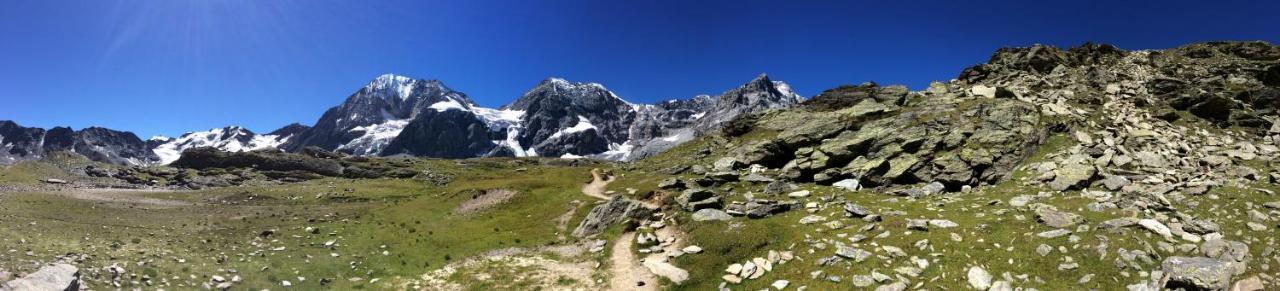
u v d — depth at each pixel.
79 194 80.38
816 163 71.50
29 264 33.16
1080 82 87.12
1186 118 67.81
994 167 58.09
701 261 40.47
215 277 36.50
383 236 57.03
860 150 71.25
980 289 30.39
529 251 50.28
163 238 46.94
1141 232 34.03
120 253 38.62
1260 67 81.88
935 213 44.38
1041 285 30.12
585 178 100.25
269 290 36.62
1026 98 81.62
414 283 41.69
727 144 105.38
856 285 32.56
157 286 33.12
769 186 63.09
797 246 40.25
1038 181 51.97
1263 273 28.31
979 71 105.38
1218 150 54.97
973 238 36.72
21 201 63.19
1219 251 30.58
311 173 173.62
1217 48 96.88
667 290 36.97
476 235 57.56
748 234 43.78
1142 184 46.62
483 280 41.72
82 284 30.20
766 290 34.44
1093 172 50.41
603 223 54.16
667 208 56.66
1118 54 103.44
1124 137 60.72
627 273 40.72
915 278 32.59
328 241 52.75
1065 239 34.34
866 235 40.22
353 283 41.12
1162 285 28.33
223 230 53.78
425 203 78.81
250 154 179.88
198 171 162.38
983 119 70.56
